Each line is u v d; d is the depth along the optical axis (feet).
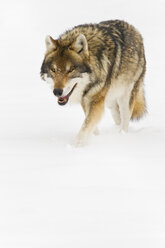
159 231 44.52
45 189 56.29
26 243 42.16
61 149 77.05
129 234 43.88
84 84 82.89
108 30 90.17
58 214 48.70
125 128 97.91
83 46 80.28
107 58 86.02
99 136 88.38
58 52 80.59
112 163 67.36
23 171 63.93
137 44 96.02
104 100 87.15
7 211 49.70
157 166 65.41
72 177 60.70
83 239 42.88
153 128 95.96
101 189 55.98
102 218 47.60
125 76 93.09
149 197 53.21
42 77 84.99
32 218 47.75
